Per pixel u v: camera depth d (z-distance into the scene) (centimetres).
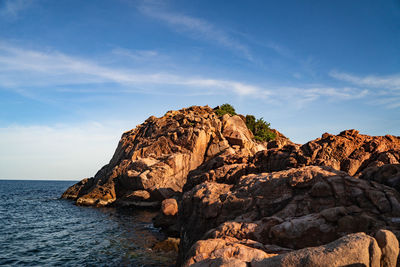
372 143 2456
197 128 5681
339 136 2644
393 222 1077
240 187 1742
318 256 655
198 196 1861
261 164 2834
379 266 665
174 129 5962
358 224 1079
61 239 2531
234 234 1240
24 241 2417
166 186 4947
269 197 1515
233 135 5853
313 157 2556
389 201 1181
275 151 2811
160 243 2331
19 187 12725
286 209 1380
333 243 693
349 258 641
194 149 5469
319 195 1355
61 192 9475
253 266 715
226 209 1611
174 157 5228
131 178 5156
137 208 4912
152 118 7244
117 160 6372
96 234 2778
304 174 1509
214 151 5519
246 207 1541
